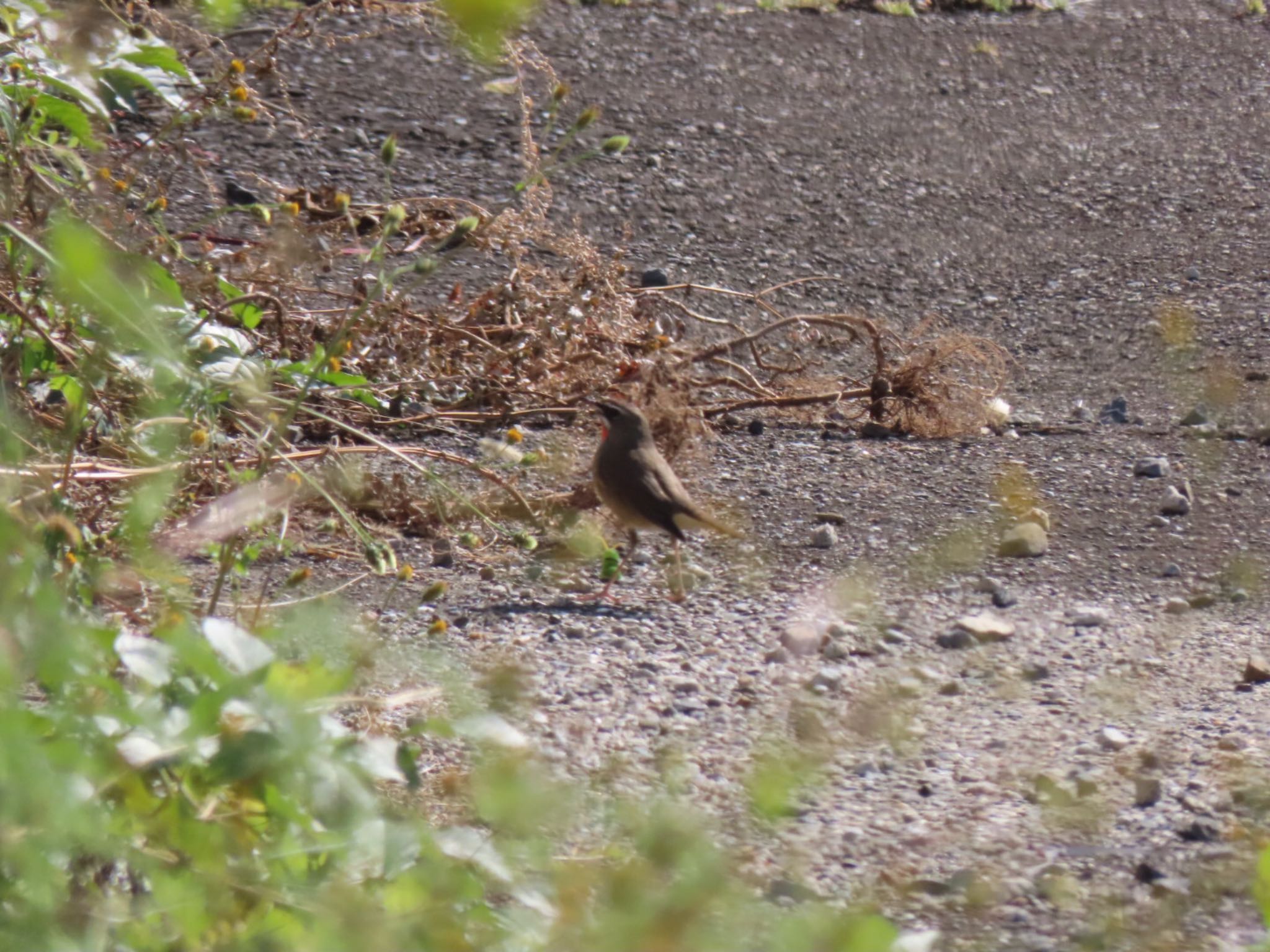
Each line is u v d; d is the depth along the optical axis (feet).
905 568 36.65
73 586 18.35
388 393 44.16
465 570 35.29
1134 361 56.54
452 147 73.77
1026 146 85.25
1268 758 25.80
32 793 12.95
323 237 45.47
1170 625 33.45
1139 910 20.29
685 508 34.81
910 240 70.44
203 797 15.30
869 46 102.17
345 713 22.47
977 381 54.13
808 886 20.45
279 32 41.88
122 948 14.08
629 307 47.01
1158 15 120.98
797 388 49.73
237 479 25.71
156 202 34.91
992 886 19.43
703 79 90.07
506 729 16.47
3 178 29.96
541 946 14.51
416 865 15.65
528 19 9.91
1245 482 43.45
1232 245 70.85
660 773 22.91
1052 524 40.04
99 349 21.34
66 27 24.14
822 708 26.32
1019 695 26.27
